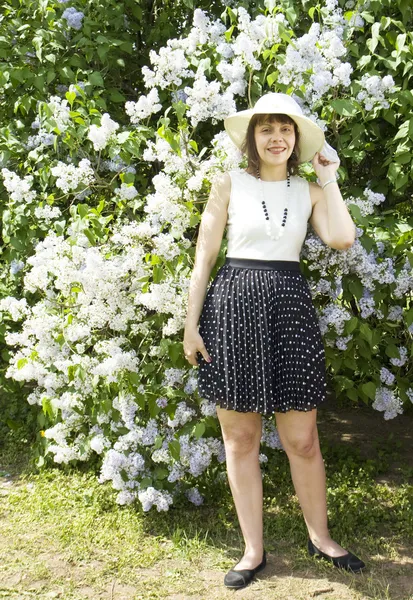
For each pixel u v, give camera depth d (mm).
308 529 2855
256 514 2750
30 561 2811
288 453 2807
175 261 3025
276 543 2977
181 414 3174
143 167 4086
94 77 3672
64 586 2652
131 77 4461
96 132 3158
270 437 3330
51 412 3332
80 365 3111
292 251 2672
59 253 3125
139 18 4184
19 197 3480
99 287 2955
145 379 3398
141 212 3723
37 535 3004
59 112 3418
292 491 3439
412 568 2771
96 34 3916
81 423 3473
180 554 2879
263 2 3736
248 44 3137
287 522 3119
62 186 3289
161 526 3111
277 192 2682
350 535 3010
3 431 4188
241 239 2660
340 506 3225
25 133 3914
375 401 3363
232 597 2586
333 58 3219
